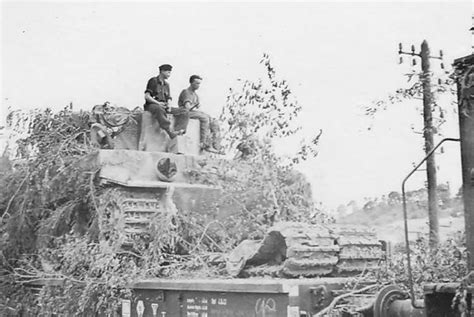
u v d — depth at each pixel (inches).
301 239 331.9
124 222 414.0
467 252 226.2
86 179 442.0
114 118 476.4
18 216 482.9
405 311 273.3
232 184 462.9
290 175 489.1
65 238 443.2
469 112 227.5
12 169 510.9
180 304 340.8
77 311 388.5
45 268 451.2
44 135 484.7
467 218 226.1
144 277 373.1
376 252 353.4
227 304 316.2
